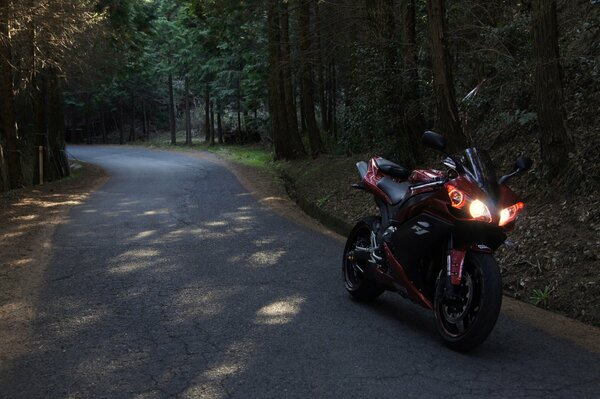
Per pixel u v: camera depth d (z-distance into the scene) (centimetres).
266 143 4353
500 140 1085
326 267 767
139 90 6688
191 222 1134
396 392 399
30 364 454
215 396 395
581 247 658
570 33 1095
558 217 741
